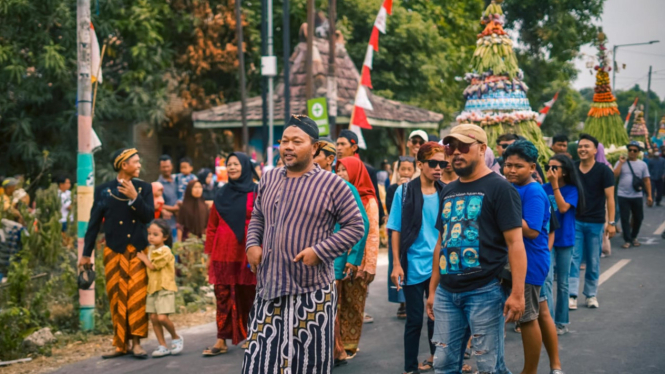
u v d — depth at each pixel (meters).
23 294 7.27
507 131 9.39
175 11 18.53
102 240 8.88
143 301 6.37
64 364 6.28
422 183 5.54
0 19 15.07
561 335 6.52
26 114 16.00
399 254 5.48
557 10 27.45
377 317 7.69
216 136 20.39
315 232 4.08
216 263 6.27
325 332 4.08
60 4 15.05
